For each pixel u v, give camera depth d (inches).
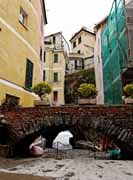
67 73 1568.7
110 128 401.7
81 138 920.3
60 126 434.9
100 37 1060.5
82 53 1712.6
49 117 429.1
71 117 421.7
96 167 346.9
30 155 516.1
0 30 516.7
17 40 596.1
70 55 1683.1
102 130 405.4
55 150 709.9
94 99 434.0
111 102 808.3
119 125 400.8
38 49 773.3
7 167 338.6
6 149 422.6
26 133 429.7
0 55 510.6
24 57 636.1
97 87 1101.1
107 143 695.7
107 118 407.5
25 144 487.8
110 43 840.9
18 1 612.1
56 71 1460.4
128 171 313.3
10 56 554.6
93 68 1364.4
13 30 577.3
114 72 770.2
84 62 1663.4
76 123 416.8
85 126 414.0
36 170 319.0
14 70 571.2
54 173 298.8
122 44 671.1
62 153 621.6
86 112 418.6
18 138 429.7
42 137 787.4
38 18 780.6
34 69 715.4
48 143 804.6
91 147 764.6
